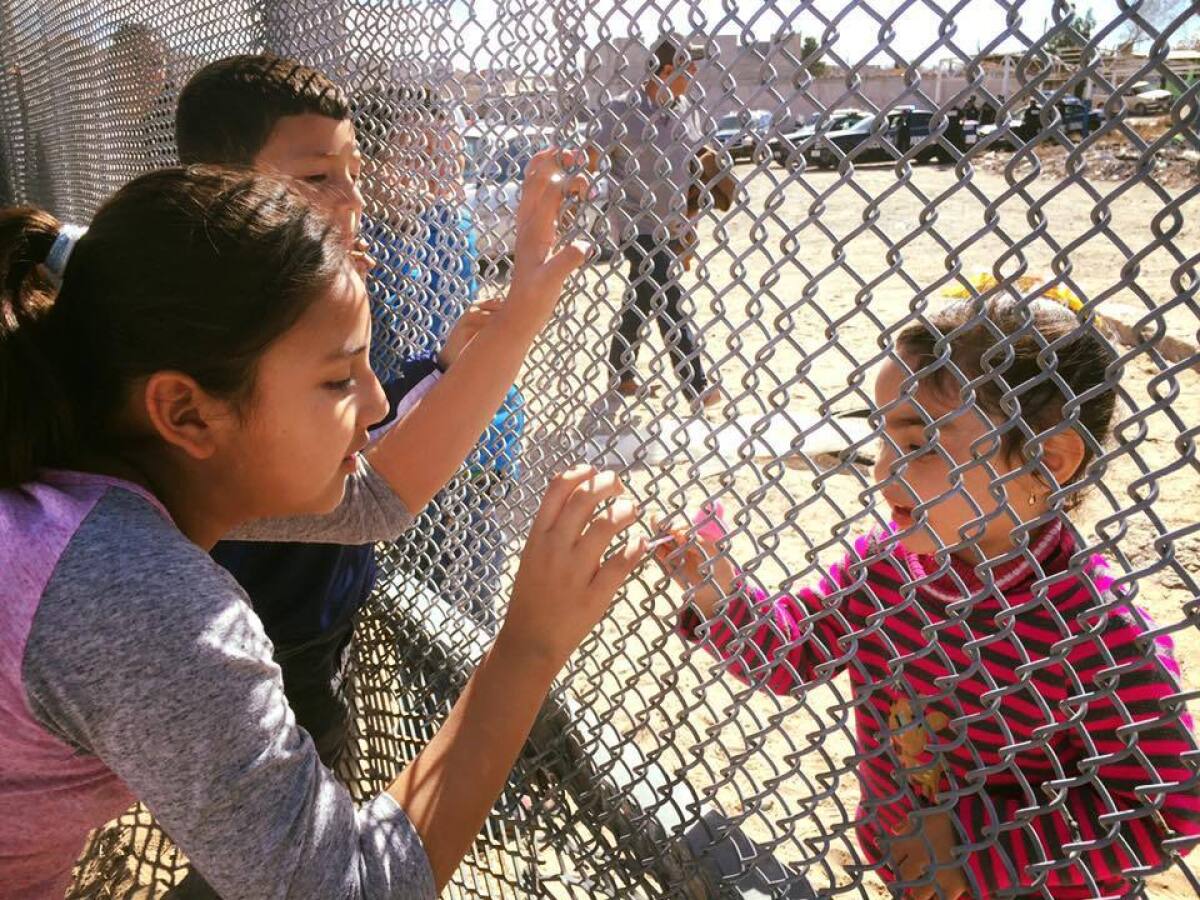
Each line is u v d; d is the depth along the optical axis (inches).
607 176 52.2
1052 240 32.3
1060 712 47.9
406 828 40.7
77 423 41.4
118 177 183.6
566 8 53.5
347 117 77.0
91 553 36.8
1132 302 243.6
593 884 59.8
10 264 42.9
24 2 249.8
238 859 35.4
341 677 79.5
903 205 411.8
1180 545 138.9
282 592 71.4
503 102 64.5
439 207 75.4
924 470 47.7
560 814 63.0
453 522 78.5
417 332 82.4
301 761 37.2
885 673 55.1
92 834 92.5
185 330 38.3
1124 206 383.9
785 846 87.8
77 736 38.0
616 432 55.4
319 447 41.4
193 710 35.3
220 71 76.6
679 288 48.4
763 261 339.6
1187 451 30.2
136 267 38.6
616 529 45.9
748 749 49.1
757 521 155.9
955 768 52.4
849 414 192.7
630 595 135.4
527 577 45.8
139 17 151.3
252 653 37.2
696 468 49.7
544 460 63.8
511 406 70.6
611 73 50.7
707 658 118.5
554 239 58.1
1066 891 50.3
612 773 61.2
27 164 295.9
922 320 37.2
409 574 87.0
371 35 81.5
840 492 162.6
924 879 42.3
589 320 56.3
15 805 40.8
